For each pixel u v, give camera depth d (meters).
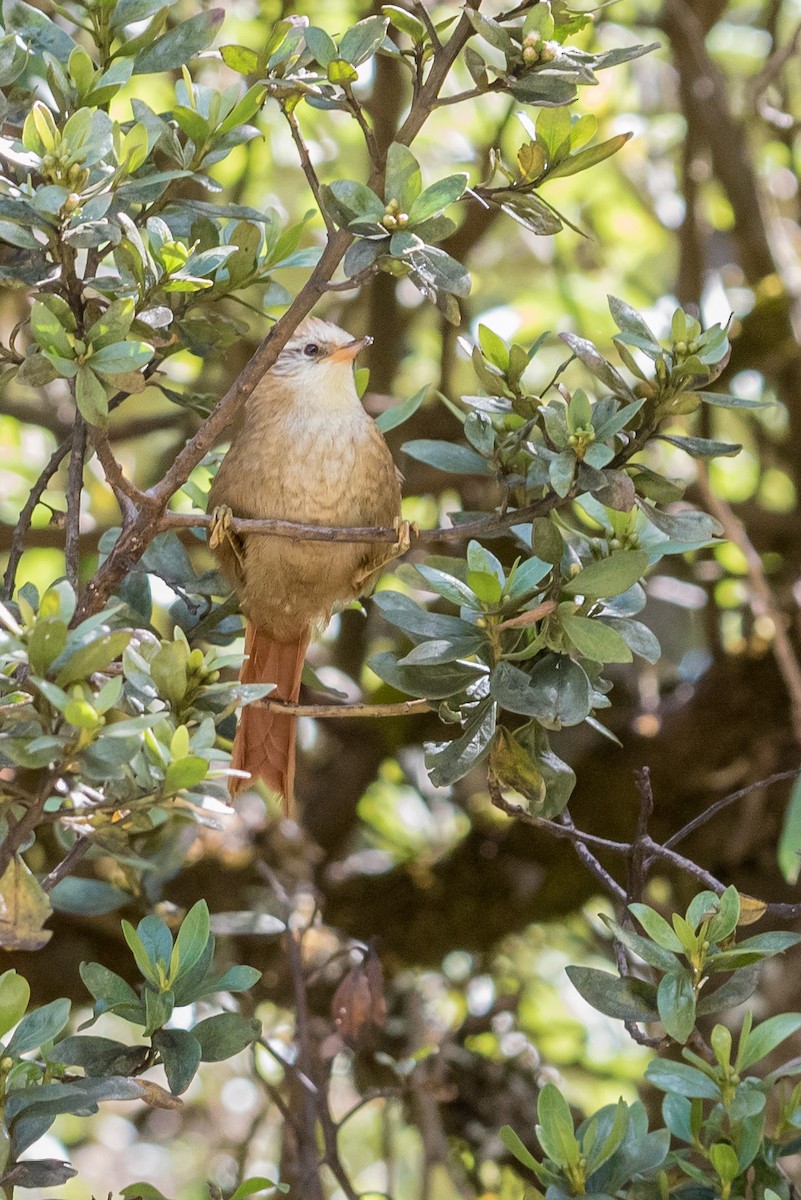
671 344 5.61
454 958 11.01
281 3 10.58
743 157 11.77
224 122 5.54
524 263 14.06
